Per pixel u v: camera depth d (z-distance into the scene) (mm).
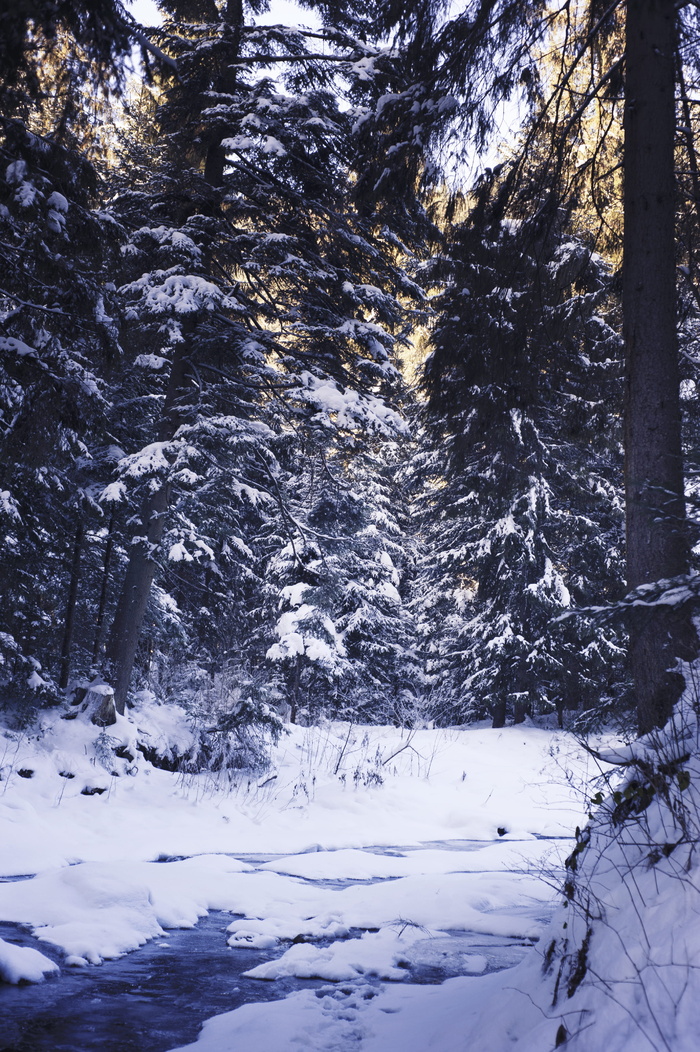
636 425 6766
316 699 27781
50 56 6613
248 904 9156
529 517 23328
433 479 28922
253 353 16766
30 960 6293
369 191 8969
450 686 29469
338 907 9039
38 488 15625
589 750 4570
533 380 9227
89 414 10969
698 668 4777
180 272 16422
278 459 20609
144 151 18844
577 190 8688
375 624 30188
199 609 25484
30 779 14078
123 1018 5379
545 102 8625
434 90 8156
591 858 4262
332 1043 4750
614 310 12359
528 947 7410
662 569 6254
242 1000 5867
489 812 16797
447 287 11000
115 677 17219
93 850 11742
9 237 9836
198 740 18078
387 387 18609
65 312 10453
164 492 17797
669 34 7289
